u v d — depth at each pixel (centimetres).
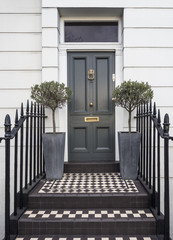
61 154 286
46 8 318
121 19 345
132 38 318
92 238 201
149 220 206
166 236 190
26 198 233
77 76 348
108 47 341
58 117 322
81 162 334
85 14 337
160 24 319
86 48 341
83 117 347
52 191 246
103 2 318
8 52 329
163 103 319
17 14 329
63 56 341
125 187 257
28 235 207
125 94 275
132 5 318
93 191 245
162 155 316
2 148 322
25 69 329
